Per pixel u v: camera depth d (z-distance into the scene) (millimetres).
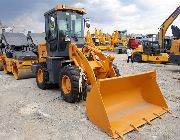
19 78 10594
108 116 4945
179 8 16453
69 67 6484
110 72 6613
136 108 5559
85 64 6359
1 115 5730
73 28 7512
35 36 12180
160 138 4422
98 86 4812
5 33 12602
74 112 5809
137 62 18766
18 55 10492
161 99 5727
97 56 6945
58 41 7324
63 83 6719
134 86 5820
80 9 7598
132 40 25641
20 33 12852
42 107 6285
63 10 7375
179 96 7316
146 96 5961
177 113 5672
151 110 5602
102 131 4699
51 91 8117
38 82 8609
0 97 7465
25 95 7641
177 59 12977
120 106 5398
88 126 4930
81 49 7047
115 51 29250
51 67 7348
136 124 4875
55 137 4512
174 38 14133
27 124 5145
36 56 10688
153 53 17719
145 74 5688
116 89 5367
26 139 4453
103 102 4809
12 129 4895
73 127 4926
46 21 8055
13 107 6363
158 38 17953
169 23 17016
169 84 9273
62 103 6590
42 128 4926
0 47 13242
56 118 5449
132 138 4418
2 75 12086
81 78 6168
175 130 4746
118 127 4676
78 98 6438
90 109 5102
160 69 14211
